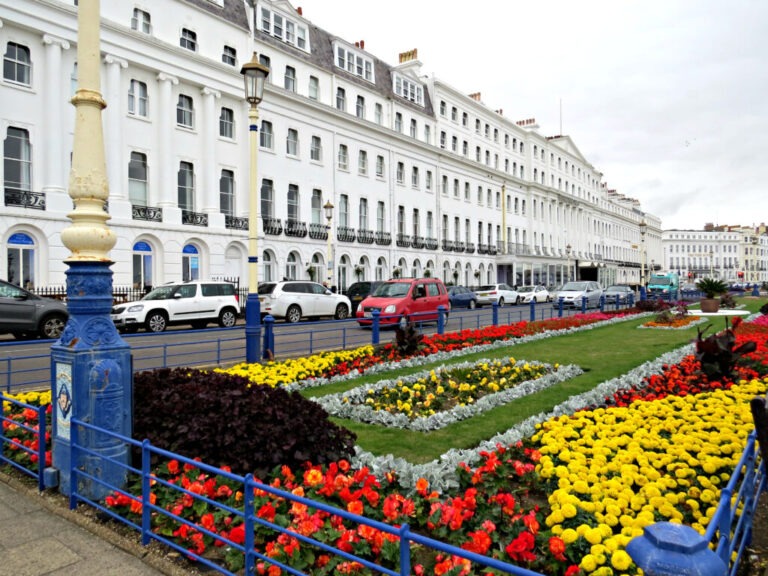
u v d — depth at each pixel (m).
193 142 26.70
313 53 34.50
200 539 3.51
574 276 70.12
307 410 4.98
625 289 36.50
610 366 10.82
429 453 5.55
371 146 38.47
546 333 16.80
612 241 92.06
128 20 23.84
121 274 23.09
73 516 4.17
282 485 4.30
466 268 49.88
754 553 3.58
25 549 3.73
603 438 5.37
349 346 13.88
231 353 13.41
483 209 53.44
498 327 16.53
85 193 4.42
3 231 19.80
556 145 69.75
